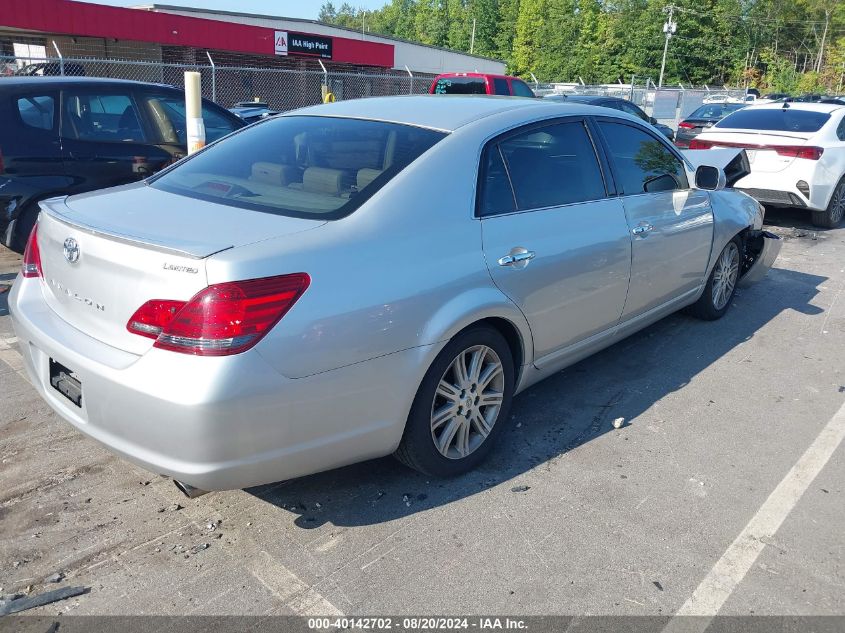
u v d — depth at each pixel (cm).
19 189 579
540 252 341
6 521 290
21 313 299
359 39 3362
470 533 292
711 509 313
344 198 289
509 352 340
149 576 262
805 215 1051
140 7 2778
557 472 340
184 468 241
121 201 305
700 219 485
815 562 280
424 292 284
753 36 7562
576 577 268
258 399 240
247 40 2577
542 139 366
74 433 361
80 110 619
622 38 7275
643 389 437
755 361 488
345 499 314
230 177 324
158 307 240
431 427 307
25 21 2077
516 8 9719
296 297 248
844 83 5612
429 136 323
